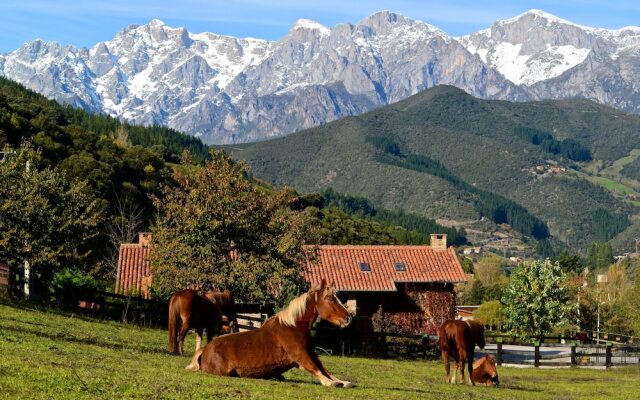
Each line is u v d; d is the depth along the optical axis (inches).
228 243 1489.9
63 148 3533.5
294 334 646.5
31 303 1301.7
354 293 2187.5
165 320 1470.2
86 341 850.8
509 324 2593.5
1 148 2849.4
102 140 3922.2
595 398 911.7
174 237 1483.8
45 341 753.6
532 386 1085.8
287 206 1588.3
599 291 3270.2
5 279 1411.2
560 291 2544.3
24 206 1405.0
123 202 3253.0
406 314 2215.8
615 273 4367.6
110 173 3314.5
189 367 668.7
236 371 646.5
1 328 820.6
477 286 4407.0
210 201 1465.3
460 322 1014.4
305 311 649.6
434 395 725.3
